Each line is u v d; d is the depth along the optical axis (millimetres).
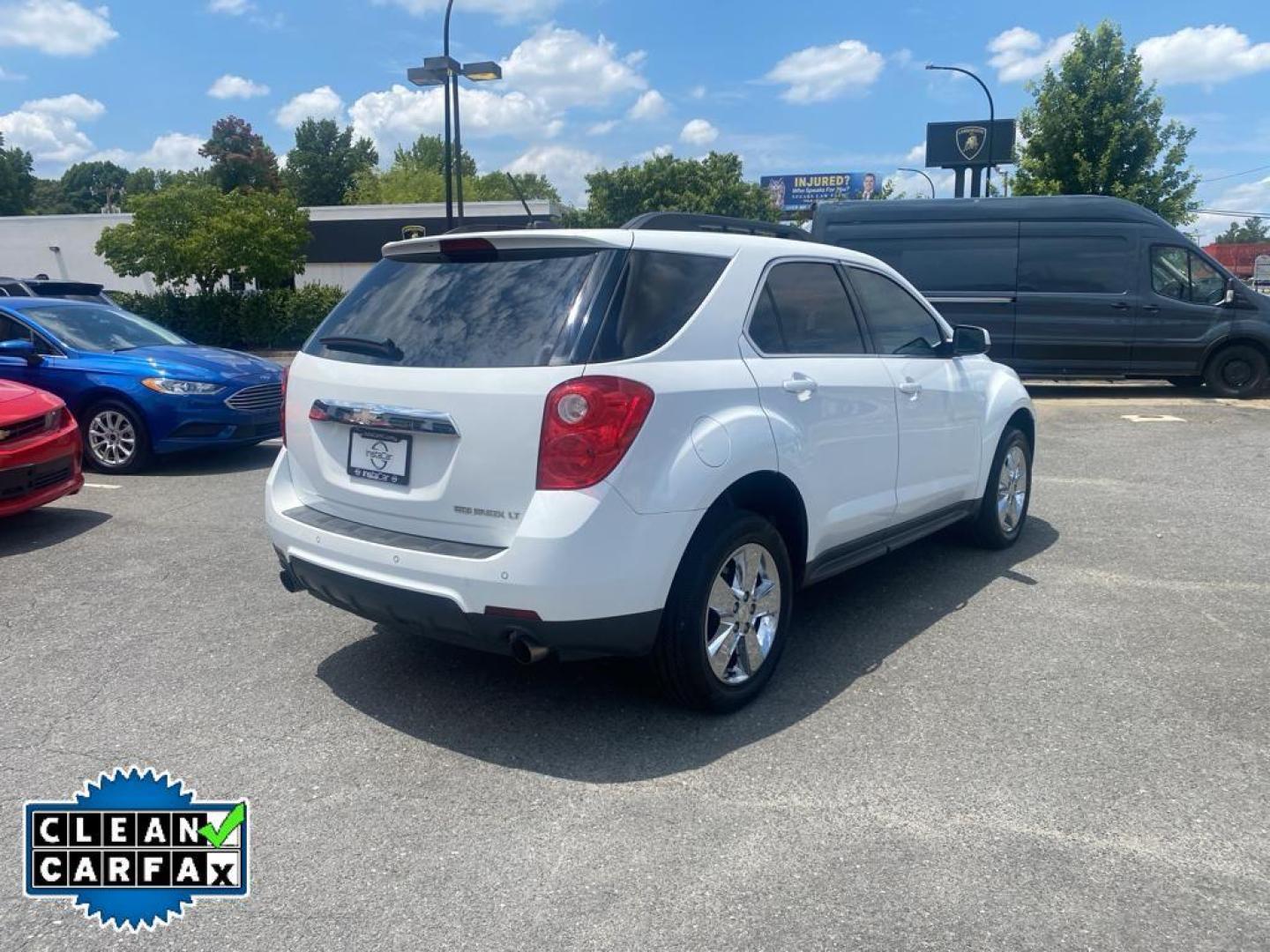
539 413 3285
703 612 3617
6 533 6660
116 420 8742
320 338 4098
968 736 3691
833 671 4320
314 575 3824
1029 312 14312
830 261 4648
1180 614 5043
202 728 3760
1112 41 21875
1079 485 8266
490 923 2635
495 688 4125
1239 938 2561
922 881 2797
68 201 102562
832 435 4254
